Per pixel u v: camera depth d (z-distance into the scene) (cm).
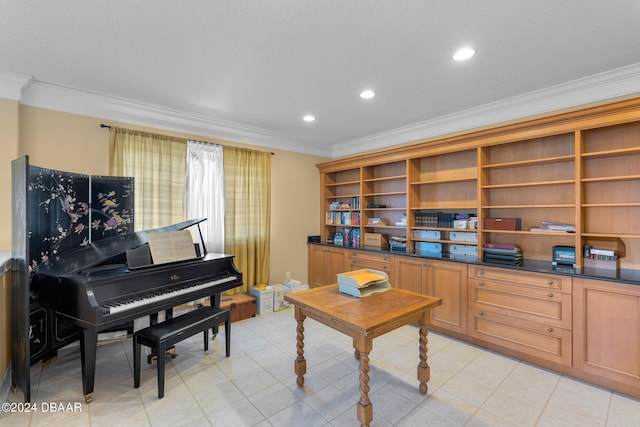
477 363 258
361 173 438
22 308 199
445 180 353
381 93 292
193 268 274
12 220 217
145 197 324
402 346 292
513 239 319
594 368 223
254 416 190
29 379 198
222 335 319
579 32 192
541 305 249
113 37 199
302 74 252
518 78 260
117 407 198
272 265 446
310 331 331
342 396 212
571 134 283
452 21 182
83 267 212
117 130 309
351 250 418
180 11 173
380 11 173
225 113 348
